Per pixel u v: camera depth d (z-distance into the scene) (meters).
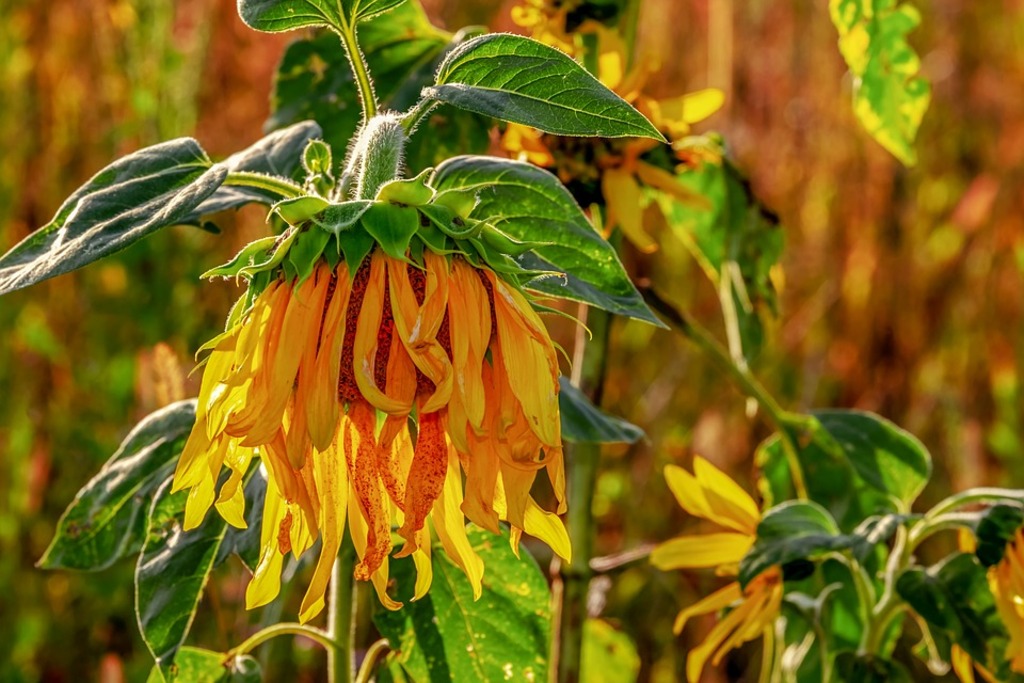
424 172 1.08
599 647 1.58
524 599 1.25
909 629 1.98
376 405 1.04
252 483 1.22
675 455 2.32
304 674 1.80
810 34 3.00
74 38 2.51
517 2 2.79
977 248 2.72
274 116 1.39
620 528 2.24
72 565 1.26
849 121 2.90
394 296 1.05
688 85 3.03
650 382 2.53
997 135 3.02
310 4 1.13
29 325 2.19
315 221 1.07
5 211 2.40
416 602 1.25
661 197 1.52
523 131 1.38
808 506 1.36
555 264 1.18
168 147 1.12
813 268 2.81
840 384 2.65
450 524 1.13
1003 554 1.31
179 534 1.21
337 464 1.10
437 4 2.77
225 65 2.54
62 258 1.06
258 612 1.53
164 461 1.27
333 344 1.05
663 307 1.47
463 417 1.05
